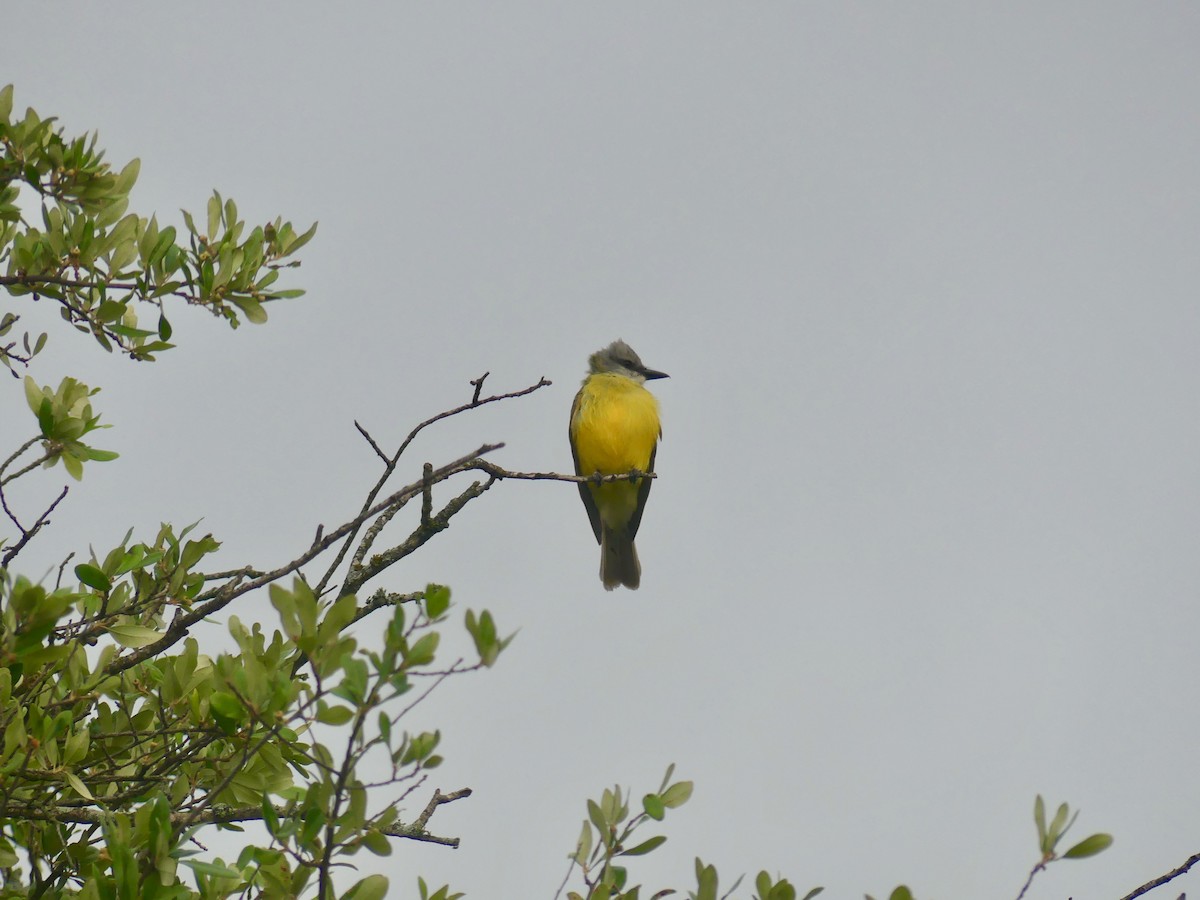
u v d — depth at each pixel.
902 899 7.84
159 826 8.08
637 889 8.07
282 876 8.04
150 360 10.81
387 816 7.53
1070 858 7.70
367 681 7.12
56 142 10.23
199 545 11.00
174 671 10.05
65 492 9.84
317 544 9.54
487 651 7.03
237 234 11.05
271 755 9.53
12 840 9.95
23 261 10.34
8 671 9.17
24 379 10.23
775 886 8.03
